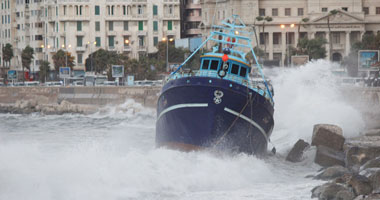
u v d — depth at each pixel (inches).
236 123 4163.4
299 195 3213.6
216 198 3211.1
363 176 3105.3
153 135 6003.9
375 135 4931.1
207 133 4156.0
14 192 3240.7
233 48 4749.0
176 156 3939.5
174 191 3353.8
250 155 4239.7
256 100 4190.5
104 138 5693.9
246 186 3501.5
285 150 4736.7
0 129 6983.3
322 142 4212.6
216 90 4079.7
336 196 3002.0
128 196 3225.9
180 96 4185.5
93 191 3275.1
